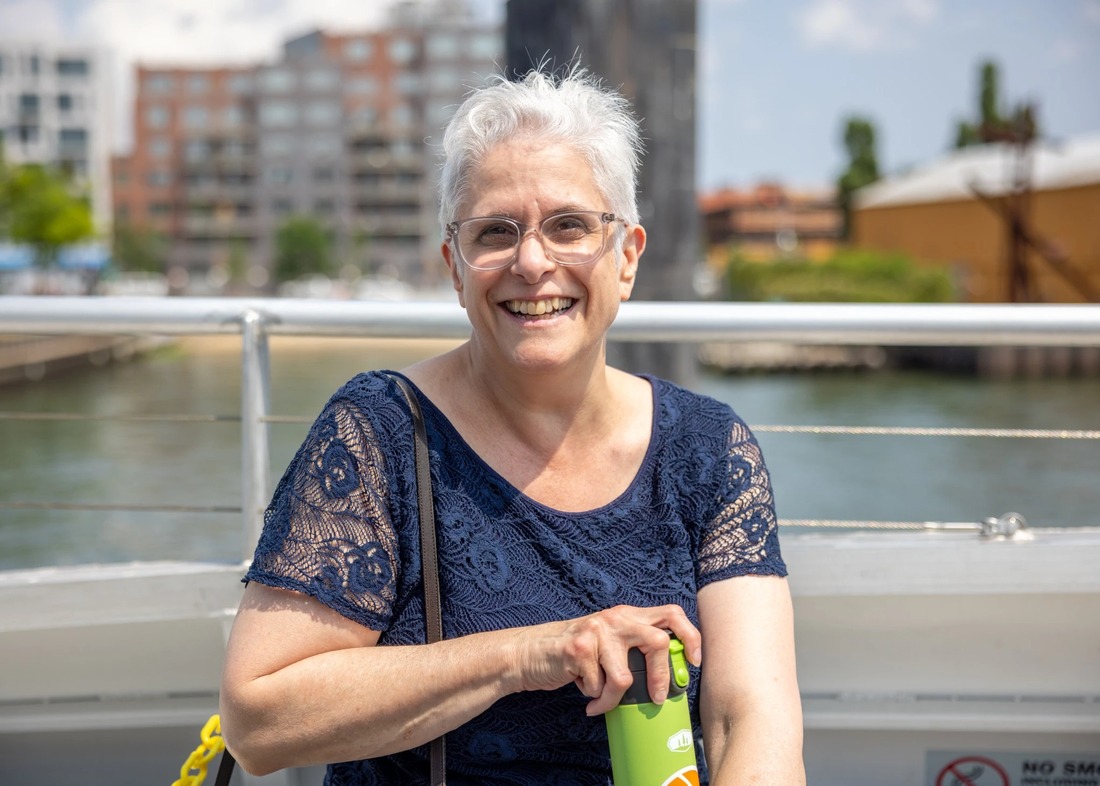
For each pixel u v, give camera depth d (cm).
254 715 125
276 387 2550
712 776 134
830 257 4459
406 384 139
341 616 127
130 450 1903
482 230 136
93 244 6372
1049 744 192
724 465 146
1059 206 4141
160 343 4306
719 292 5000
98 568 181
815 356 3806
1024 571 180
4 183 5428
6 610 175
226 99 9831
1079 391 3200
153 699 187
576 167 134
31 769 190
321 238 9175
